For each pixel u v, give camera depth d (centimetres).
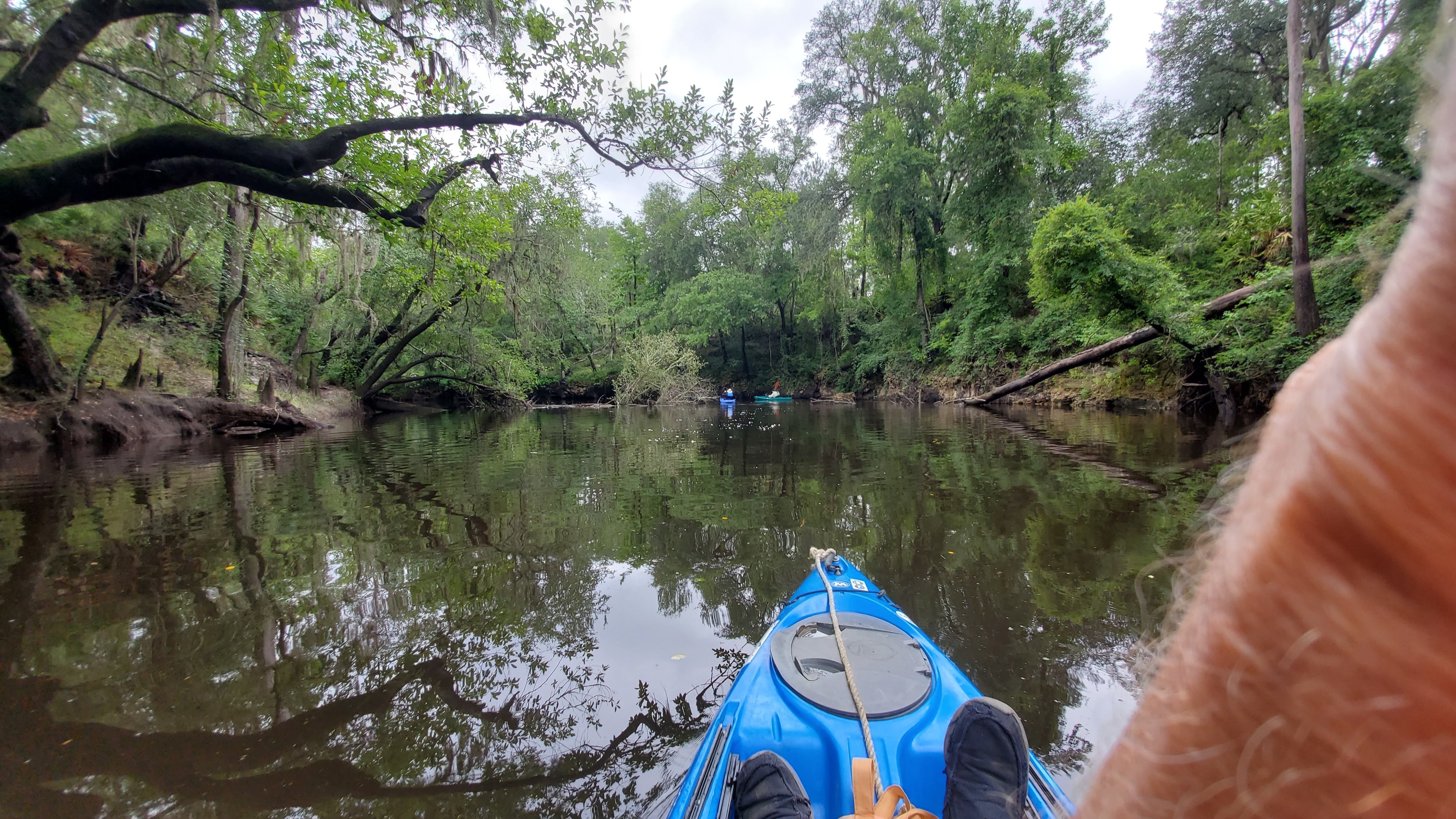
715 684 305
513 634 351
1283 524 30
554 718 277
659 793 233
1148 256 1308
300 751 253
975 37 2147
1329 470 26
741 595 403
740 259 2966
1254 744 33
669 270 3167
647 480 759
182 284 1341
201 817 220
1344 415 26
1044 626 341
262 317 1530
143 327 1224
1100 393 1534
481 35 772
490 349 1814
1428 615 22
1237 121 1808
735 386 3312
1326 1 1422
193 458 895
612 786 236
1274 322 1033
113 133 770
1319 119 1107
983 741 196
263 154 625
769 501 639
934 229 2295
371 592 405
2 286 859
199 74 694
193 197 896
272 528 537
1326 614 27
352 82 726
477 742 260
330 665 317
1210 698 37
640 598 399
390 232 781
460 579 430
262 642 339
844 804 202
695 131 842
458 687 300
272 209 934
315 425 1372
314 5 645
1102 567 420
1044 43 2056
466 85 747
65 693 289
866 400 2630
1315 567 28
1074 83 2127
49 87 573
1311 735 29
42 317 1050
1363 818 27
